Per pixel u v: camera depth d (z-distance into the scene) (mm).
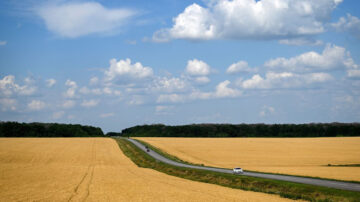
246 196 34344
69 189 36844
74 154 93062
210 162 80438
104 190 36562
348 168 64125
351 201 31250
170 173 63000
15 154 86125
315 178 46812
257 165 73562
